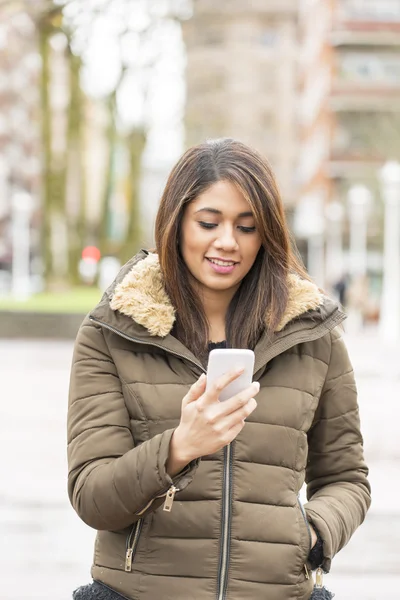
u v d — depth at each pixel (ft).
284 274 9.27
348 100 176.14
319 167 184.65
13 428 36.86
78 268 107.65
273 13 233.14
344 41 175.22
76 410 9.11
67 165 102.42
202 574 8.73
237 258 9.09
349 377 9.85
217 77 233.76
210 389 7.85
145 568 8.79
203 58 233.14
